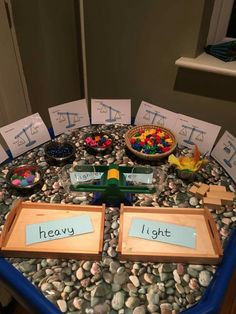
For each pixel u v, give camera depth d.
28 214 0.83
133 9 1.25
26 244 0.75
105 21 1.34
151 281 0.70
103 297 0.67
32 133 1.10
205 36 1.29
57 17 1.30
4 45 1.13
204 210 0.84
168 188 0.96
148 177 0.95
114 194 0.86
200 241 0.77
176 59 1.29
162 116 1.20
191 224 0.82
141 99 1.50
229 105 1.30
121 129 1.24
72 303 0.65
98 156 1.09
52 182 0.96
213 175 1.02
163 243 0.76
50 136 1.18
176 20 1.19
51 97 1.46
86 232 0.78
